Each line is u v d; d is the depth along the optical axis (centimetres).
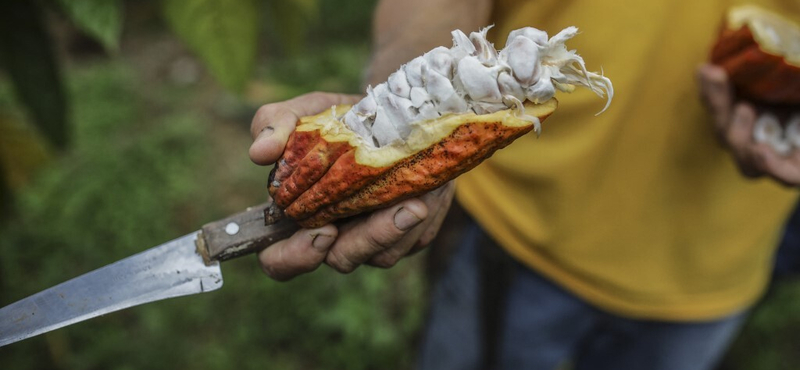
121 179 172
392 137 46
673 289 82
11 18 74
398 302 139
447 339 92
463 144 45
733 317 87
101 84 215
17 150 92
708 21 69
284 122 50
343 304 132
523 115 44
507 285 85
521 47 44
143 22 257
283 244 53
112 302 51
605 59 71
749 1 71
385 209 49
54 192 166
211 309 135
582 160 75
